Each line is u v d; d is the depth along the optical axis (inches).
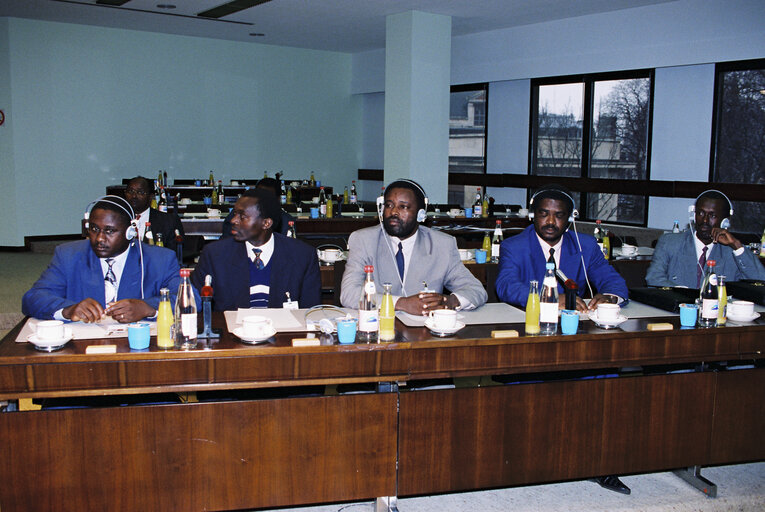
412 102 329.4
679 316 112.7
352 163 499.2
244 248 123.5
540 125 373.7
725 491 115.9
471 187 419.8
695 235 158.1
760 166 283.7
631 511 107.5
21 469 86.2
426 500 110.3
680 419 110.3
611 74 335.6
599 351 101.1
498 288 130.0
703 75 296.2
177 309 92.4
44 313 101.0
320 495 95.7
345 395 94.7
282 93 461.7
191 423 90.3
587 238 135.9
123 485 89.1
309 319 104.0
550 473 105.5
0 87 367.6
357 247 126.0
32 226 382.0
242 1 314.0
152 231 202.5
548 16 333.7
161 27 388.8
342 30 387.2
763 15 266.4
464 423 100.3
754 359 113.8
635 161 331.3
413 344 93.0
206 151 436.8
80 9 340.2
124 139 406.0
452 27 365.7
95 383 84.7
